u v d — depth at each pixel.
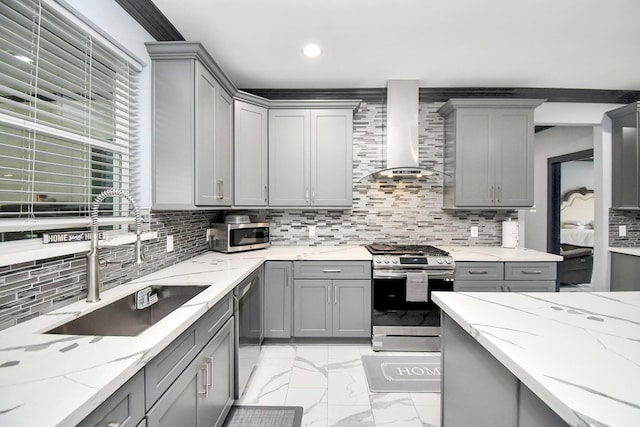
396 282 2.58
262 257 2.55
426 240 3.23
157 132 1.94
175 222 2.24
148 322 1.62
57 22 1.37
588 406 0.60
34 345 0.91
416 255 2.61
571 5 1.83
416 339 2.59
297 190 2.92
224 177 2.42
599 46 2.28
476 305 1.25
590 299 1.33
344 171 2.92
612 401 0.62
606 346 0.87
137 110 1.90
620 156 3.15
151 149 1.94
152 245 1.94
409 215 3.22
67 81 1.37
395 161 2.86
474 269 2.62
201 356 1.31
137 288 1.58
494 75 2.77
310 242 3.23
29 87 1.18
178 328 1.06
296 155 2.92
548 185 4.87
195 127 1.93
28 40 1.22
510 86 3.01
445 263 2.56
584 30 2.08
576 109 3.22
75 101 1.45
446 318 1.36
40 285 1.19
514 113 2.88
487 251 2.89
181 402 1.14
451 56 2.44
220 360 1.56
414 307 2.58
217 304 1.52
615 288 3.20
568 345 0.88
